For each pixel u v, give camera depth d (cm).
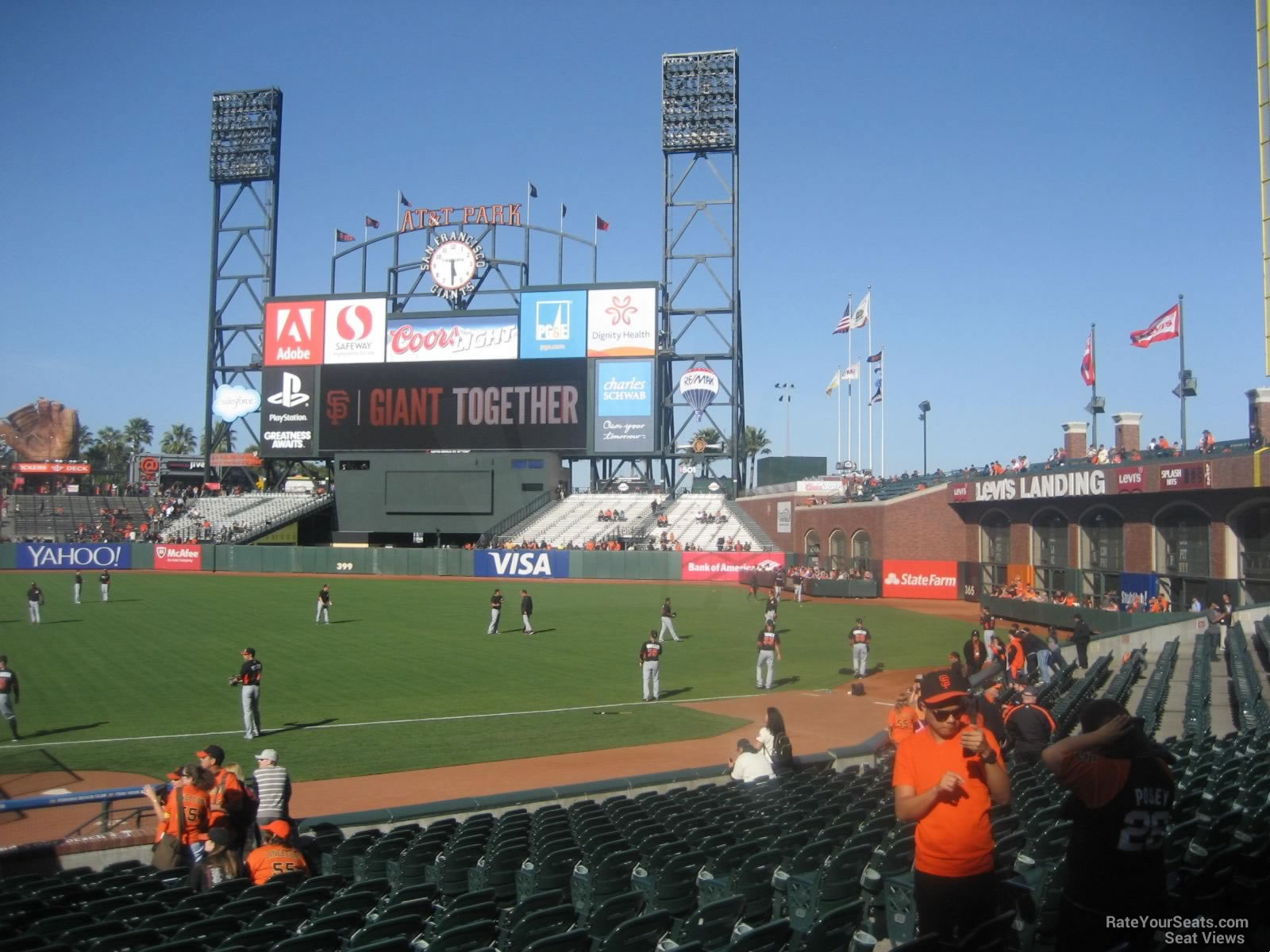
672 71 7244
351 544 7294
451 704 2642
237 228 8044
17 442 11350
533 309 7044
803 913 896
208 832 1215
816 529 6519
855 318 7125
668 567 6375
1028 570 5125
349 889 961
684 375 7200
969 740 573
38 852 1280
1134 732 562
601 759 2028
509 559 6581
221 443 8500
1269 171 2675
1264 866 752
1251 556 3688
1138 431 4981
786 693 2864
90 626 4116
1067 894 573
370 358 7256
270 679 2986
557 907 796
